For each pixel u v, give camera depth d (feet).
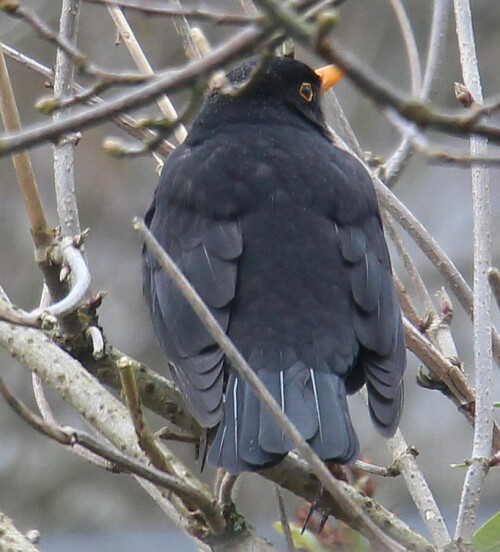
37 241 27.55
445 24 30.48
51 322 21.33
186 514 24.26
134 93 15.28
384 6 73.67
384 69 73.15
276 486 25.85
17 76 71.87
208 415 25.50
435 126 14.98
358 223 28.99
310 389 25.85
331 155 29.66
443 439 65.67
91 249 74.13
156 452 23.08
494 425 27.43
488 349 26.11
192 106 18.88
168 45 73.82
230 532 23.88
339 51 14.82
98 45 73.82
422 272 65.46
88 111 15.43
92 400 25.32
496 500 61.52
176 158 30.12
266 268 27.73
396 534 25.52
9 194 74.64
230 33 70.33
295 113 31.12
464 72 29.07
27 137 15.19
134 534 67.36
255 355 26.63
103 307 73.41
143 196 74.69
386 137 71.97
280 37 17.43
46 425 20.67
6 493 69.92
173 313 27.63
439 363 28.09
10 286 72.64
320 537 28.43
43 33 18.53
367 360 27.27
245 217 28.43
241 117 30.37
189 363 26.71
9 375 71.36
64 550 66.59
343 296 27.81
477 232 27.43
